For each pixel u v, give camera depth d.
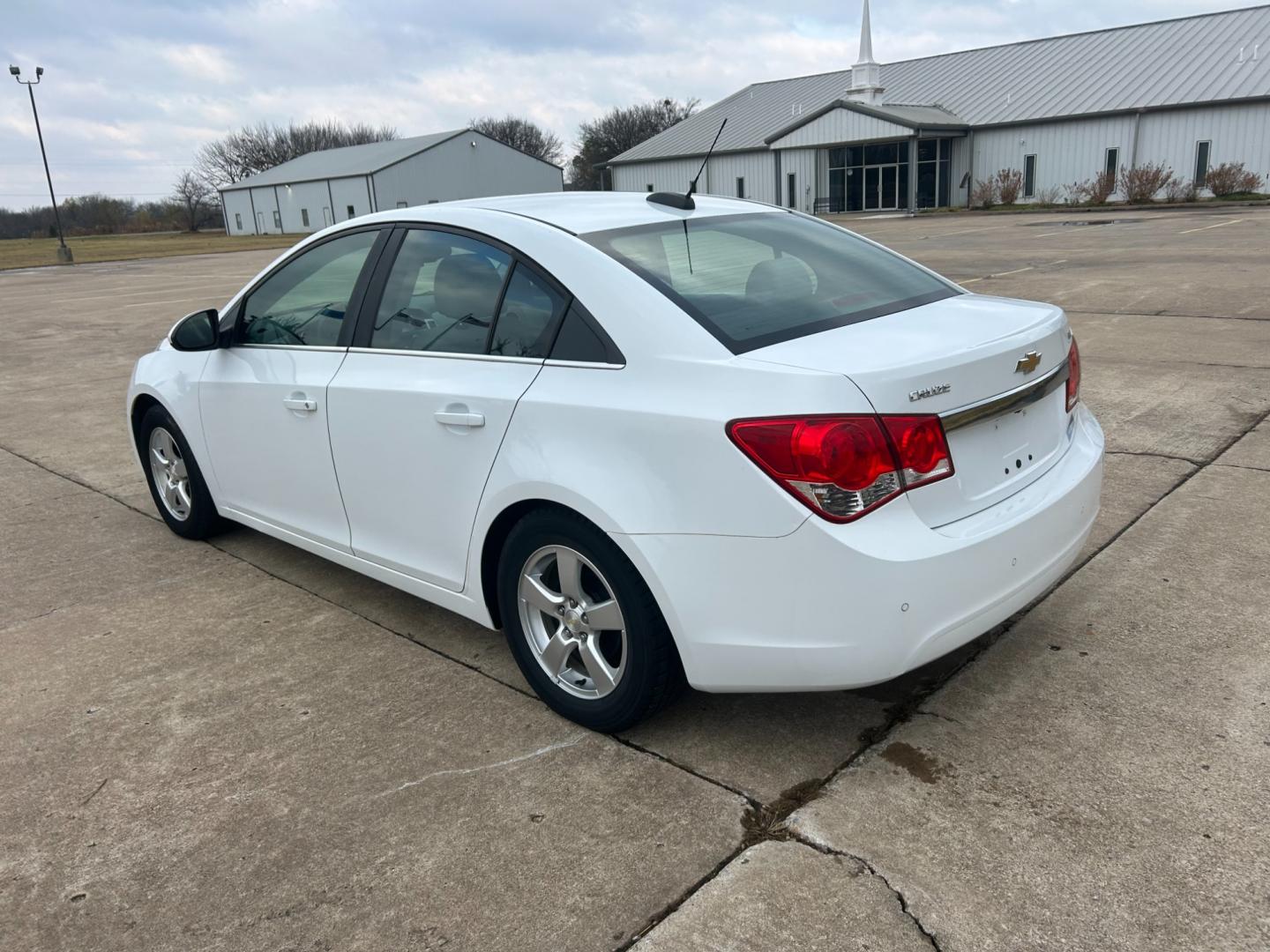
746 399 2.35
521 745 2.85
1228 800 2.42
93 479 5.95
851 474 2.26
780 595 2.36
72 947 2.15
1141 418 5.85
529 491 2.74
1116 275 12.54
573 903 2.21
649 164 48.12
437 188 61.31
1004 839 2.33
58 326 14.60
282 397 3.66
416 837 2.46
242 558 4.50
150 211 93.38
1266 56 33.34
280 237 61.09
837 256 3.28
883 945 2.03
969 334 2.64
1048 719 2.81
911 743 2.74
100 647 3.62
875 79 40.06
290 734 2.96
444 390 3.00
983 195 37.19
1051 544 2.73
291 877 2.34
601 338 2.67
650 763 2.72
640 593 2.59
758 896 2.19
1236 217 24.09
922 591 2.34
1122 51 38.16
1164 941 2.00
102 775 2.79
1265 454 5.04
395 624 3.73
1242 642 3.17
